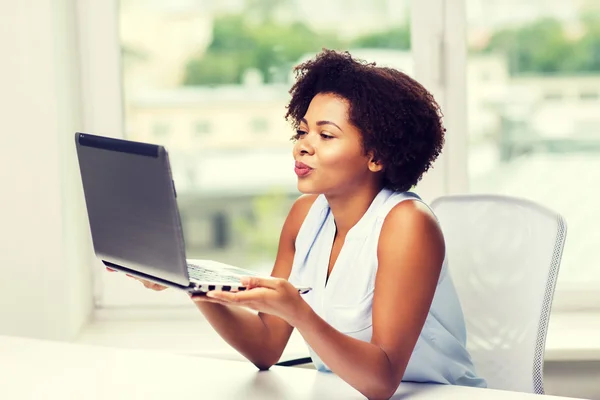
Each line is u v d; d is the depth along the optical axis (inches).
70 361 61.4
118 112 100.3
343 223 61.3
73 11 98.5
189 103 101.7
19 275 90.8
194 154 102.4
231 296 48.4
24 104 89.6
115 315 102.6
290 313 50.0
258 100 101.7
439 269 57.5
